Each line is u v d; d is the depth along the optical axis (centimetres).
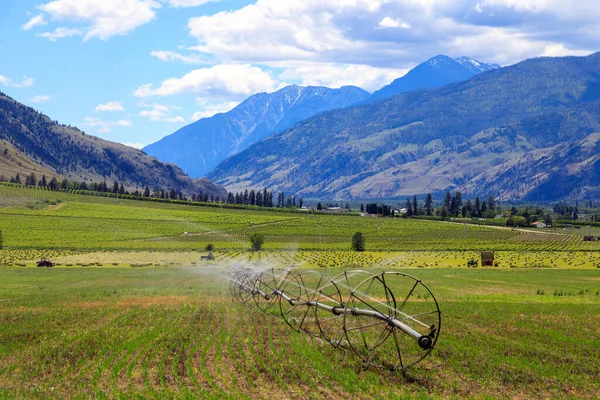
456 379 2834
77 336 3800
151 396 2527
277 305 5266
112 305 5347
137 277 8750
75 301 5703
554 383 2795
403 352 3353
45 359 3181
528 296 6575
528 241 19288
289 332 3912
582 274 9862
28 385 2708
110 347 3462
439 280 8606
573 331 4100
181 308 5088
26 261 11950
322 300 5547
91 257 12988
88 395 2539
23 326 4188
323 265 11556
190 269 10438
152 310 4966
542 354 3366
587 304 5672
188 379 2778
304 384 2697
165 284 7612
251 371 2911
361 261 12569
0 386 2688
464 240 19438
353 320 4316
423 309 5112
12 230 18162
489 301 5941
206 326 4144
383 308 5062
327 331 3953
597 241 19388
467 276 9344
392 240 19225
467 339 3750
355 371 2939
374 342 3606
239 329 4025
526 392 2661
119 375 2870
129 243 16638
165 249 15175
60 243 16075
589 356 3366
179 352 3312
